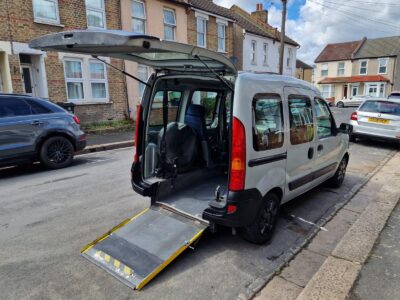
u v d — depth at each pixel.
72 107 10.36
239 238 3.72
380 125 9.45
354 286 2.78
